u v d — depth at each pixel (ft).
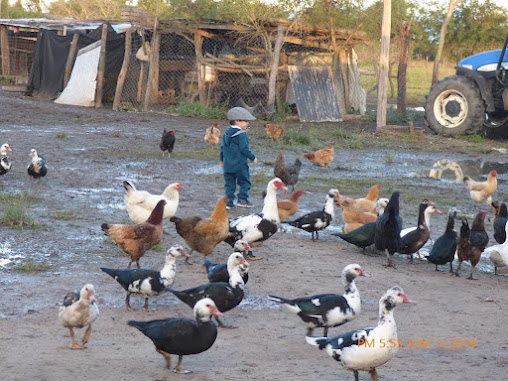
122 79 97.81
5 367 20.25
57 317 25.08
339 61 103.60
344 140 77.87
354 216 37.01
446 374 21.09
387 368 21.59
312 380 20.24
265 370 21.04
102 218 39.99
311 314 22.66
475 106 79.20
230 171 43.96
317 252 36.04
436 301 29.09
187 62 106.32
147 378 19.95
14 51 137.80
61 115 88.48
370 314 26.89
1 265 30.83
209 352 22.71
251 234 32.68
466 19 131.44
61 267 31.01
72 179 50.39
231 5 90.33
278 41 91.86
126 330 24.40
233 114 43.88
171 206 36.09
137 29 99.50
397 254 37.40
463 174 60.59
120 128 79.41
